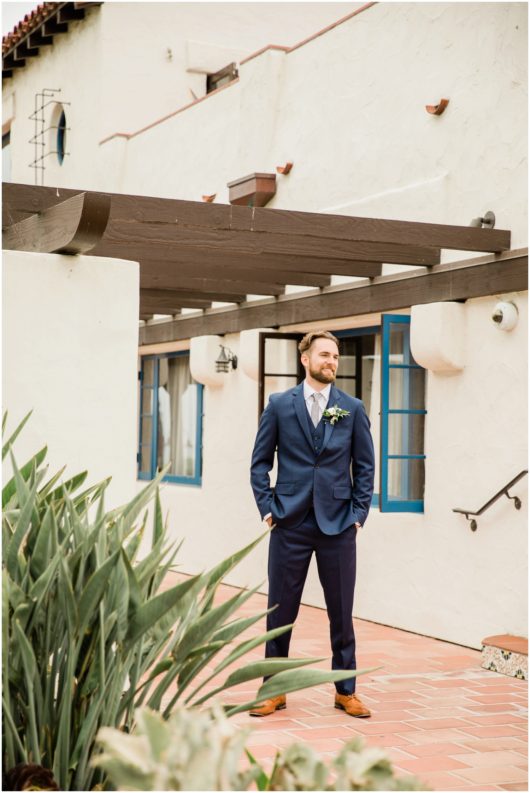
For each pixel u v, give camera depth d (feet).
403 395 23.62
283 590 16.15
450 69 22.29
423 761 13.71
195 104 33.42
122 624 8.49
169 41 41.32
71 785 8.54
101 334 15.02
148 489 10.07
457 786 12.67
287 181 28.50
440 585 22.29
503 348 20.67
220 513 31.81
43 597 8.69
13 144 49.21
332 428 16.08
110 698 8.52
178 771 5.89
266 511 16.19
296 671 8.55
